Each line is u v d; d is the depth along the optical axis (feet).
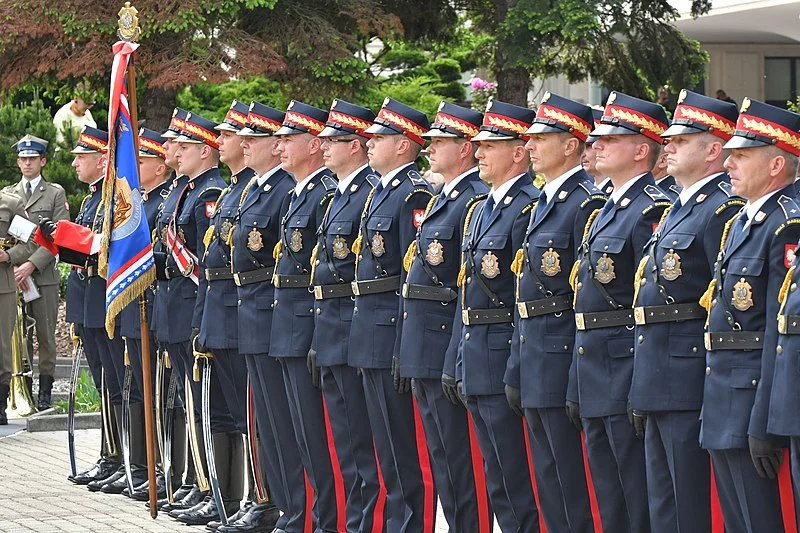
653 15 89.92
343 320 35.76
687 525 27.55
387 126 34.88
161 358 45.19
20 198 62.44
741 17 112.06
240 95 101.55
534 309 30.40
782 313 24.85
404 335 33.50
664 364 27.50
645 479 28.96
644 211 28.78
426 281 33.32
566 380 30.09
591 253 29.22
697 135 27.66
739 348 25.95
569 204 30.48
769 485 25.80
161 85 78.54
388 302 34.76
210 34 80.53
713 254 27.14
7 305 62.75
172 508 43.29
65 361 79.46
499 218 31.83
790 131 25.95
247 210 38.91
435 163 33.60
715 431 26.09
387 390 34.58
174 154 44.34
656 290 27.66
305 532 38.32
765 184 26.09
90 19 79.05
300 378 37.06
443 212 33.45
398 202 34.65
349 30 85.56
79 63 80.38
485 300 31.73
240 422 40.98
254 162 39.19
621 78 92.22
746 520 26.11
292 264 37.35
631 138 29.32
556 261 30.17
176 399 45.01
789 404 24.50
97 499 46.21
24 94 107.14
